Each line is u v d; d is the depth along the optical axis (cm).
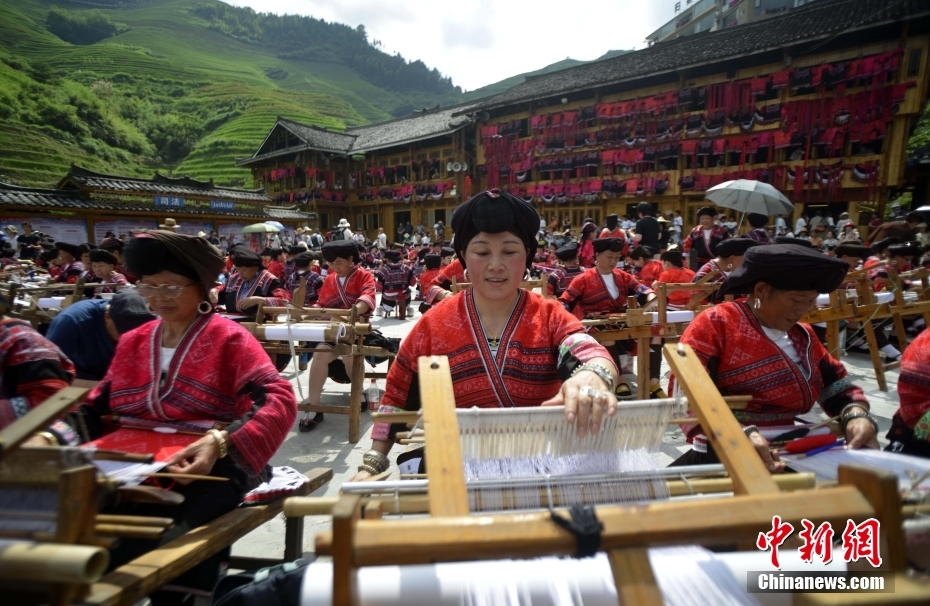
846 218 1667
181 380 199
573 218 2411
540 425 147
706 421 135
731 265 466
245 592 147
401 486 136
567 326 187
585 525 97
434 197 2911
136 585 136
